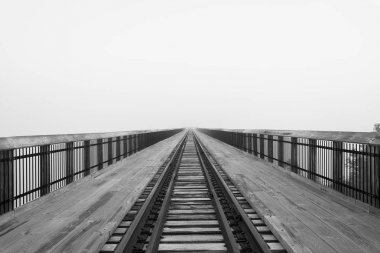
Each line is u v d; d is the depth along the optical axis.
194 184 9.62
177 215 6.23
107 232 4.83
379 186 5.76
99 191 8.05
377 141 5.28
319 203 6.57
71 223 5.31
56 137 7.37
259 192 7.71
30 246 4.30
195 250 4.41
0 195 5.58
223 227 4.84
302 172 9.80
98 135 10.57
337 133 6.93
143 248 4.40
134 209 6.57
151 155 18.72
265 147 15.00
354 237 4.54
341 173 7.32
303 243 4.30
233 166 12.96
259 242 4.14
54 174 7.77
